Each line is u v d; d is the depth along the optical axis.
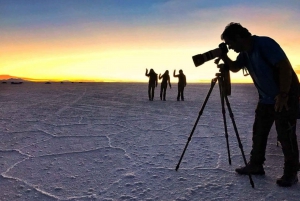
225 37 2.82
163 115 8.36
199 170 3.45
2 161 3.83
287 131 2.84
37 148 4.50
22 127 6.29
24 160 3.87
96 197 2.71
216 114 8.69
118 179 3.16
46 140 5.05
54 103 12.17
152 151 4.32
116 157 4.01
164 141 4.99
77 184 3.03
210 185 2.97
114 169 3.50
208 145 4.70
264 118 3.09
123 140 5.05
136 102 12.83
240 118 7.89
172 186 2.95
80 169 3.51
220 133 5.72
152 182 3.07
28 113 8.64
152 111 9.34
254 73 2.91
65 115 8.25
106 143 4.82
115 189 2.89
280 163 3.71
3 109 9.70
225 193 2.77
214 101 13.62
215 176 3.23
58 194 2.79
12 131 5.83
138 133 5.68
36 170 3.48
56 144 4.76
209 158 3.94
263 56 2.72
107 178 3.20
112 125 6.60
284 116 2.81
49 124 6.69
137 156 4.05
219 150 4.39
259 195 2.72
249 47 2.79
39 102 12.61
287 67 2.61
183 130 6.02
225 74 2.98
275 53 2.63
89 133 5.66
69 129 6.08
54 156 4.06
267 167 3.54
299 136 5.48
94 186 2.97
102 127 6.33
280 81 2.63
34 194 2.79
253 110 9.87
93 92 22.17
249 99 15.63
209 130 6.04
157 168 3.53
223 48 2.87
